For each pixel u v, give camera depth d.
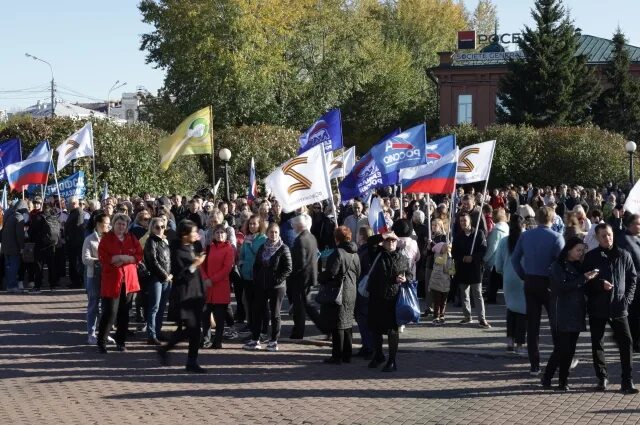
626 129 53.09
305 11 56.44
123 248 12.37
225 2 51.62
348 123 64.25
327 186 13.65
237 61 51.38
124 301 12.45
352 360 11.90
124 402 9.48
